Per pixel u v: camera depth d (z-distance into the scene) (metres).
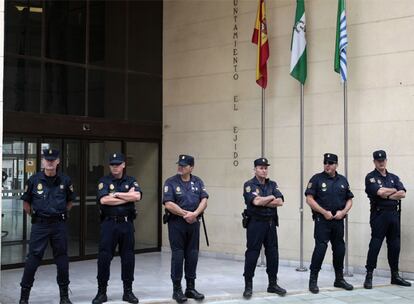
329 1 9.48
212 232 10.67
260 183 7.33
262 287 7.81
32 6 9.73
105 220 6.75
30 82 9.59
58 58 10.02
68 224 9.97
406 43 8.69
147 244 11.27
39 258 6.45
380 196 7.86
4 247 9.16
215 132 10.76
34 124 9.49
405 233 8.57
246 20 10.45
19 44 9.50
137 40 11.23
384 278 8.64
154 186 11.42
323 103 9.48
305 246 9.55
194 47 11.13
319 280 8.40
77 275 8.70
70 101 10.13
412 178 8.55
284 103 9.91
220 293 7.39
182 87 11.26
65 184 6.60
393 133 8.76
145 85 11.30
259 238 7.26
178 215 6.93
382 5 8.94
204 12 11.02
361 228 9.00
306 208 9.57
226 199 10.54
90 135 10.29
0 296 7.16
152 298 7.04
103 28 10.73
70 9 10.27
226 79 10.66
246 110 10.38
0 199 6.58
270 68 10.08
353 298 7.19
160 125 11.48
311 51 9.64
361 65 9.12
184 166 6.99
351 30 9.24
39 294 7.28
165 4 11.57
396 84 8.77
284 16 9.98
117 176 6.81
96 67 10.56
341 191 7.60
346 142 8.96
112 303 6.67
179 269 6.90
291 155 9.79
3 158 9.15
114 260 10.05
